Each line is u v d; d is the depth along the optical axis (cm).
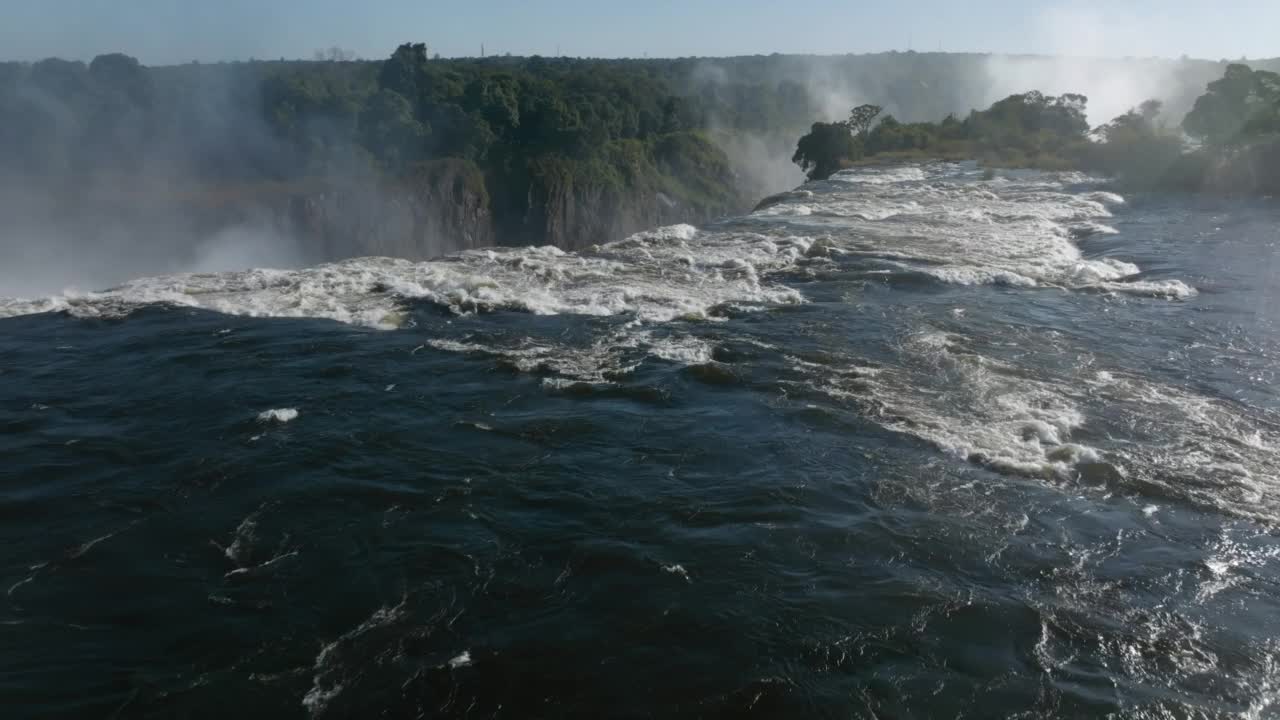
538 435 1468
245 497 1289
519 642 982
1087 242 3156
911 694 895
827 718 866
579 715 879
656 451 1409
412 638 994
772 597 1045
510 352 1825
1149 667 930
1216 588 1059
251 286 2283
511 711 886
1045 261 2742
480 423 1511
